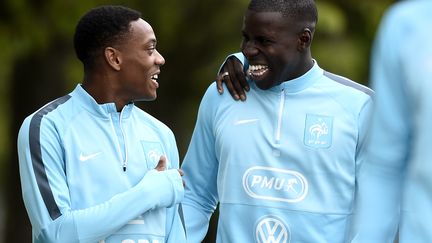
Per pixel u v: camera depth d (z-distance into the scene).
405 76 12.38
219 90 17.91
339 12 40.44
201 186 18.59
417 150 12.34
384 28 12.55
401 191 12.80
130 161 16.64
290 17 16.89
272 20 16.80
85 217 15.92
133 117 17.02
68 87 42.47
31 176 16.16
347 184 17.30
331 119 17.31
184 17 42.25
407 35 12.38
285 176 17.30
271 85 17.28
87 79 16.83
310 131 17.30
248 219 17.41
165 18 41.56
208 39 43.03
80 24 16.78
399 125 12.56
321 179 17.23
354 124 17.33
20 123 40.38
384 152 12.66
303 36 17.14
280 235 17.23
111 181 16.41
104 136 16.58
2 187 55.00
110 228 15.97
